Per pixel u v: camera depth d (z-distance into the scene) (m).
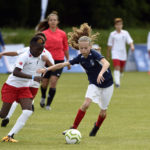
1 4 120.31
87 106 25.06
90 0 123.50
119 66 54.59
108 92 25.66
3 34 77.44
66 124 30.33
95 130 26.52
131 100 43.09
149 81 63.62
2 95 24.97
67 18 126.38
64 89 52.31
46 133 27.09
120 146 23.22
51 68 25.28
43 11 61.44
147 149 22.58
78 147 22.83
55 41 37.78
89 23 125.88
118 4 124.31
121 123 30.88
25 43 77.88
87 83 59.84
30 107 24.16
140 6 127.06
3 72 68.06
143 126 29.78
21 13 122.31
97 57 24.73
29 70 24.70
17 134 26.56
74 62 25.41
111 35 54.31
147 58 85.38
